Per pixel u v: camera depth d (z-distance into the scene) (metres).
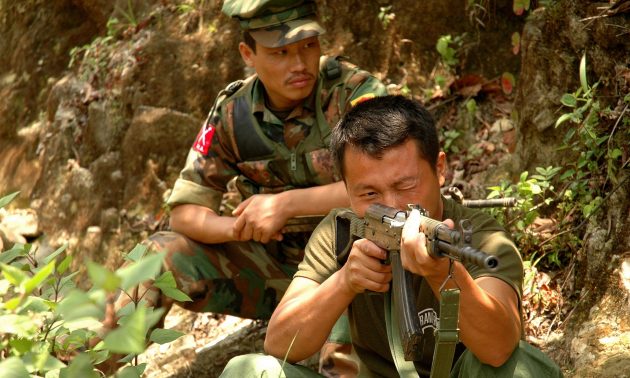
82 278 5.34
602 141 3.52
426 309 2.52
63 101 6.16
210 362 4.05
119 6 6.18
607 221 3.46
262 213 3.49
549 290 3.56
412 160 2.30
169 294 1.97
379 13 4.89
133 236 5.25
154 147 5.29
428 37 4.80
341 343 2.75
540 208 3.82
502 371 2.27
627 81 3.52
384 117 2.31
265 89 3.66
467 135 4.46
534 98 4.00
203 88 5.28
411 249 2.02
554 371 2.29
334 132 2.43
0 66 6.93
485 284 2.33
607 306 3.24
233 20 5.29
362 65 4.90
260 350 4.01
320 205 3.46
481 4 4.66
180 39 5.44
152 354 4.17
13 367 1.62
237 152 3.69
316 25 3.46
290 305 2.48
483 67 4.66
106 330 2.61
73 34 6.61
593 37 3.69
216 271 3.65
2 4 7.09
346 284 2.34
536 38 4.00
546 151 3.93
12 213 6.02
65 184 5.82
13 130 6.56
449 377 2.24
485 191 4.16
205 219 3.62
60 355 2.09
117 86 5.64
